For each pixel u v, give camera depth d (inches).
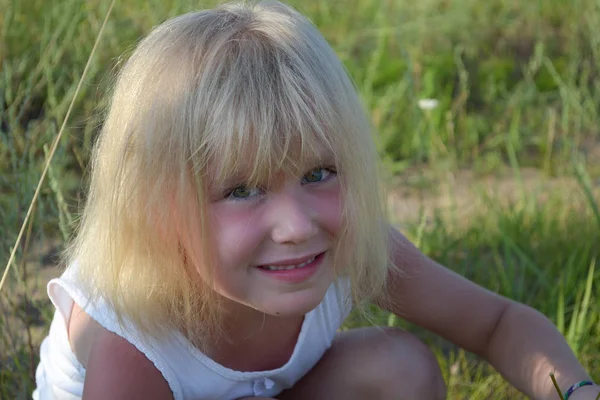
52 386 106.7
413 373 107.7
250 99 86.4
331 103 89.7
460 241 161.8
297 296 91.8
